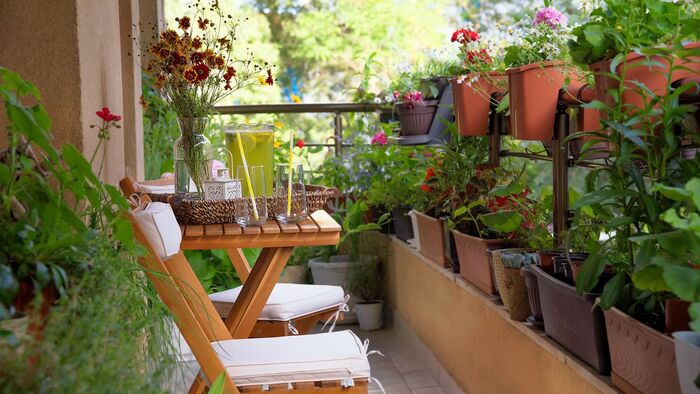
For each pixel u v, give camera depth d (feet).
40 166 6.45
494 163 11.16
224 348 8.09
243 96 40.73
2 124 8.23
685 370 5.16
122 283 5.54
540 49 9.20
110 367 4.50
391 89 15.56
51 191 5.78
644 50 5.97
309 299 10.67
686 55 5.85
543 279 7.80
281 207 9.25
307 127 40.91
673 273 4.91
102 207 6.48
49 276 5.07
